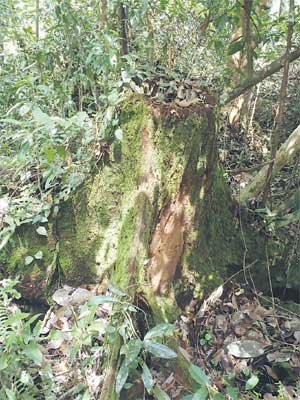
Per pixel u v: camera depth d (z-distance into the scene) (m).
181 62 3.57
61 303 2.70
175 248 2.72
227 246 3.05
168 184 2.67
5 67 3.71
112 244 2.79
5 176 3.08
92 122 2.87
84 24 3.19
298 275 3.16
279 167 3.30
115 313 2.30
